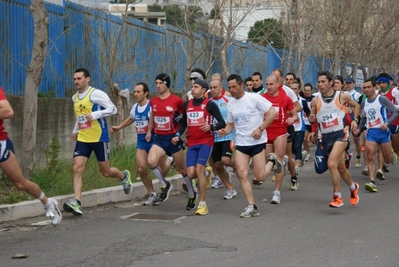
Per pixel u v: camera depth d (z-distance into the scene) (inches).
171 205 641.0
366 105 736.3
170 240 462.9
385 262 392.5
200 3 1072.8
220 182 764.0
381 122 729.0
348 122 684.1
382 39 1696.6
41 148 740.0
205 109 575.5
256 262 395.2
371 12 1651.1
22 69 729.6
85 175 682.2
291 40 1392.7
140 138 635.5
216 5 1047.0
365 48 1673.2
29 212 558.6
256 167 563.8
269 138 657.6
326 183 802.2
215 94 658.2
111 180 695.7
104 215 576.7
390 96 863.7
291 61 1460.4
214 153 663.1
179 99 609.6
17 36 721.6
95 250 432.5
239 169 564.4
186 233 489.7
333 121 583.8
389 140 735.1
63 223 536.1
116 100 876.0
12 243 457.7
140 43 987.9
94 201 625.9
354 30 1611.7
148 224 530.0
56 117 764.6
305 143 1048.8
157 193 684.1
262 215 570.3
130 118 637.3
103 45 884.6
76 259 407.5
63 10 808.3
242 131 561.9
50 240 466.3
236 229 504.4
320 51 1729.8
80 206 562.3
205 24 1083.3
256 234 483.2
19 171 459.8
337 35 1466.5
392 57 1991.9
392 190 732.7
